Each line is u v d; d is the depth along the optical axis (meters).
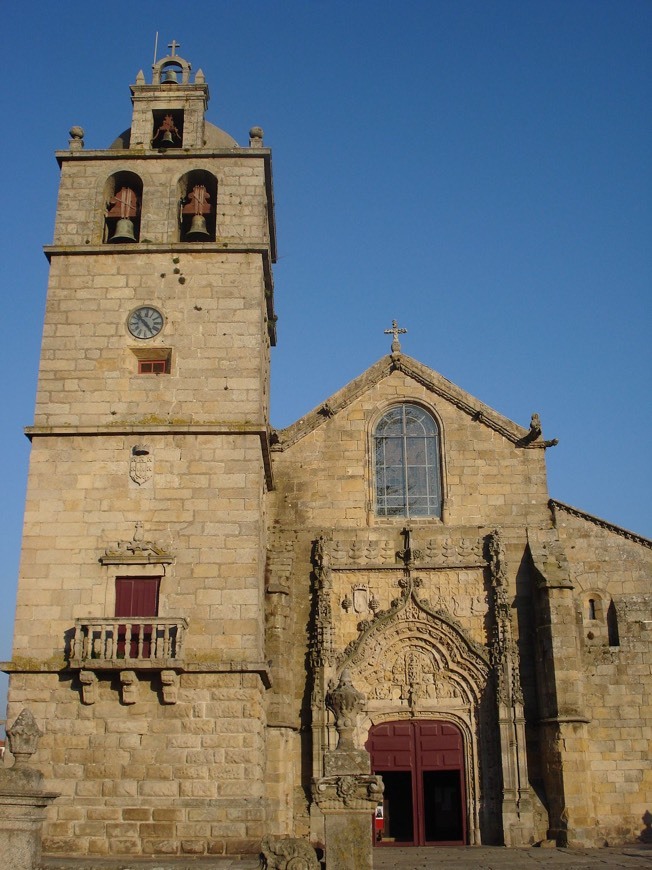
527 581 35.12
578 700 32.19
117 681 28.61
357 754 20.61
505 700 33.16
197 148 34.97
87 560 30.16
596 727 33.47
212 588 29.81
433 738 33.69
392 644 34.50
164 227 34.28
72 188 34.78
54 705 28.50
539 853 28.97
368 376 38.16
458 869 25.11
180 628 28.62
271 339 39.78
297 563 35.75
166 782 27.69
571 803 31.16
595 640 34.53
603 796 32.66
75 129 35.53
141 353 32.81
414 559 35.34
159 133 36.31
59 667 28.75
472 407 37.44
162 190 34.72
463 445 37.12
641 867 25.03
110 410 31.84
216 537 30.36
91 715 28.34
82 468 31.16
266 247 33.69
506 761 32.50
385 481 37.19
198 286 33.38
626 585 35.19
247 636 29.28
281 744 31.98
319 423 37.56
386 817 40.25
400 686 34.09
